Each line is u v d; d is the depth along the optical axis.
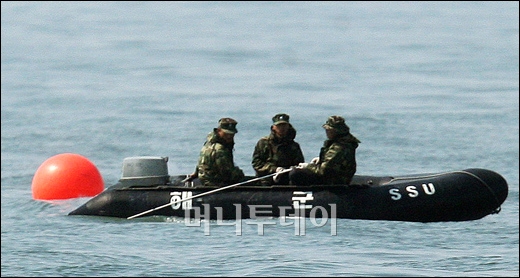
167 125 78.62
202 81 105.88
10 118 83.56
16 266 38.81
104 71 116.50
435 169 62.53
